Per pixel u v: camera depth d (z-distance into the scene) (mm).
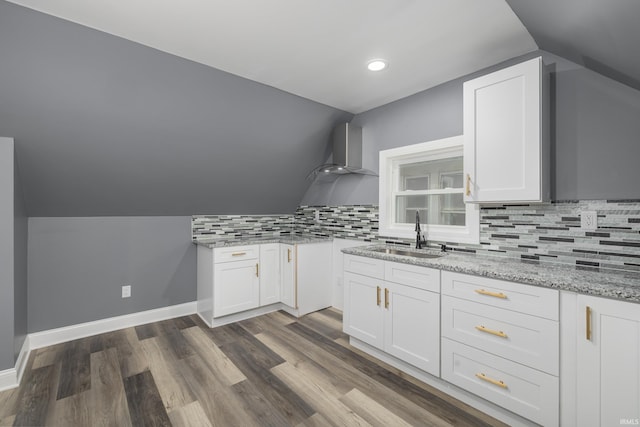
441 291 2012
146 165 2760
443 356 1996
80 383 2098
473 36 1966
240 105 2729
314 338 2852
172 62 2191
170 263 3383
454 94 2613
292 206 4324
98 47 1919
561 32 1614
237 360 2424
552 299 1541
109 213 2998
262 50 2119
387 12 1718
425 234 2822
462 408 1870
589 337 1423
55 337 2715
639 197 1727
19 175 2312
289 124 3178
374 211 3285
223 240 3582
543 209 2090
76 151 2389
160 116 2461
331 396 1972
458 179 2711
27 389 2025
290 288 3465
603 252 1843
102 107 2213
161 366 2326
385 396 1979
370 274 2480
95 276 2941
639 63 1429
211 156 3012
